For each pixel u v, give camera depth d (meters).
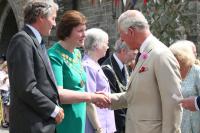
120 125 8.23
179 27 12.00
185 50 7.77
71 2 24.50
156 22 11.88
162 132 5.97
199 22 15.67
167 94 5.89
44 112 5.71
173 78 5.93
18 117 5.71
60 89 6.44
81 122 6.72
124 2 15.41
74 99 6.47
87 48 7.57
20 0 25.69
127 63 8.38
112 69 8.27
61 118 5.84
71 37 6.65
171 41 11.83
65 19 6.68
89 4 23.14
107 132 7.63
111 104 6.77
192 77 7.70
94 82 7.38
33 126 5.68
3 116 18.78
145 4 12.22
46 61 5.93
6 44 31.75
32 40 5.85
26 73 5.64
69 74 6.64
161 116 6.10
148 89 6.10
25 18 6.07
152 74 6.06
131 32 6.21
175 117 5.90
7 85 19.05
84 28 6.75
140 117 6.15
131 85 6.30
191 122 7.64
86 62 7.46
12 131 5.77
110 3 21.33
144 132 6.11
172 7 11.85
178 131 5.95
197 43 15.59
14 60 5.69
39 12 6.00
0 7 30.47
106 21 21.72
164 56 5.98
